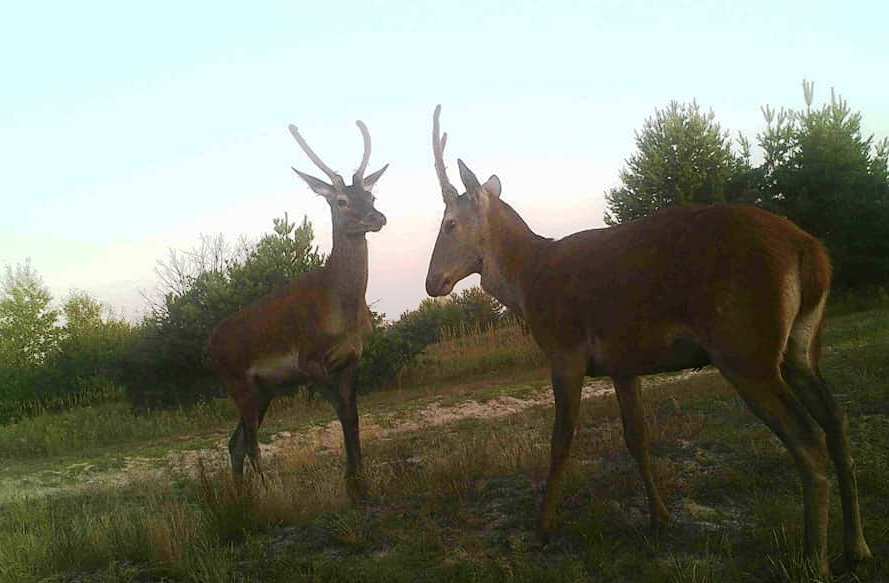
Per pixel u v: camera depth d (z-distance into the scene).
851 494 1.99
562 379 2.42
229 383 3.93
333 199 3.61
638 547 2.33
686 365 2.21
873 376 4.24
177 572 2.47
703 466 3.04
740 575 2.04
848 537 1.99
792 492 2.64
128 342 11.11
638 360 2.25
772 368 1.97
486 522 2.67
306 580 2.28
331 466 4.34
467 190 2.72
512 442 3.79
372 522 2.77
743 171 11.66
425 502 2.92
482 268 2.74
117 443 7.57
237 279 9.41
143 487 4.55
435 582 2.22
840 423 2.00
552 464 2.43
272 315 3.76
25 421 8.97
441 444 4.44
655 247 2.20
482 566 2.27
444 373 9.84
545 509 2.43
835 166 10.85
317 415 7.52
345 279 3.59
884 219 10.55
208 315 9.12
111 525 2.97
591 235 2.48
